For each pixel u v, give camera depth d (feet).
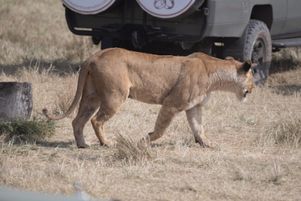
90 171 57.72
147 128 74.28
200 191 53.88
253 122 77.71
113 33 93.56
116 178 56.54
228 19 90.38
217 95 89.45
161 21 90.63
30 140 68.23
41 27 140.46
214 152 65.41
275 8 99.55
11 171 56.75
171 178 57.00
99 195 51.96
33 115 76.38
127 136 69.62
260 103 87.66
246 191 54.29
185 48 96.48
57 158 62.34
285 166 60.90
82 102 66.03
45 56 114.32
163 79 65.00
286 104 87.76
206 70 65.98
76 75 96.07
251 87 68.64
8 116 70.74
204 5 87.51
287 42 104.37
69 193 51.70
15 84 71.10
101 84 64.28
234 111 82.89
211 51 98.32
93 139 69.46
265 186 55.62
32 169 58.49
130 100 86.28
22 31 133.59
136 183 55.52
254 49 96.32
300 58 113.60
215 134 72.90
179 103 65.00
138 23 91.76
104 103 64.69
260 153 65.36
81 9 91.40
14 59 111.14
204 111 81.87
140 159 61.11
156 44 99.30
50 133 69.92
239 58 94.68
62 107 79.30
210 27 88.28
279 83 102.01
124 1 91.97
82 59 113.91
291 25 104.68
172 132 72.69
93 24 94.94
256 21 96.07
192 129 67.41
